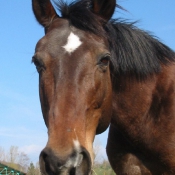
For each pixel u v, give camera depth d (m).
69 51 1.56
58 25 1.67
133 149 1.89
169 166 1.82
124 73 1.82
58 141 1.44
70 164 1.41
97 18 1.75
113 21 1.88
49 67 1.56
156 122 1.82
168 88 1.84
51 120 1.49
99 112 1.64
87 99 1.55
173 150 1.80
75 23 1.65
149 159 1.86
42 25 1.78
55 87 1.53
